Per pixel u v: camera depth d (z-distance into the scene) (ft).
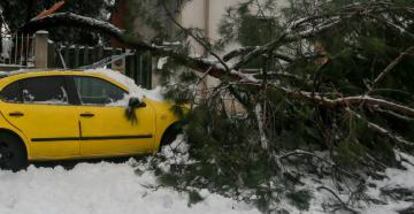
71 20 45.19
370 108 27.07
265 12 27.76
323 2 26.89
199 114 26.43
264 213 22.66
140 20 28.43
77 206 22.31
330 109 26.84
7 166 26.40
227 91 27.66
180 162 26.55
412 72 28.50
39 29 47.62
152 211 22.11
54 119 27.32
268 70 27.17
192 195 23.45
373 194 25.16
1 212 20.94
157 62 28.35
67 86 28.27
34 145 26.81
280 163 25.46
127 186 24.93
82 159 28.48
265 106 26.53
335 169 25.58
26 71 28.37
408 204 24.34
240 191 24.31
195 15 51.75
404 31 27.32
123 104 29.22
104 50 42.91
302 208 23.13
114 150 28.71
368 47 25.38
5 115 26.37
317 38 26.11
